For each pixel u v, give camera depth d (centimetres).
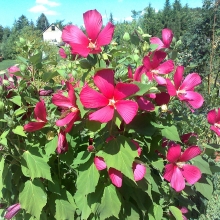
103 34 187
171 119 226
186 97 208
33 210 208
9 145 214
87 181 194
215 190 368
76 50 184
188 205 260
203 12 805
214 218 331
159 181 237
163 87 209
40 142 220
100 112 167
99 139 207
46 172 204
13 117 199
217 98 393
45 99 255
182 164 208
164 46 235
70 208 221
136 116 203
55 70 234
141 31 232
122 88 167
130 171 179
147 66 203
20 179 231
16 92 220
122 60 217
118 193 205
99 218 217
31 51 237
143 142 213
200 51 783
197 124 374
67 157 211
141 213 234
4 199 250
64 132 192
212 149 233
